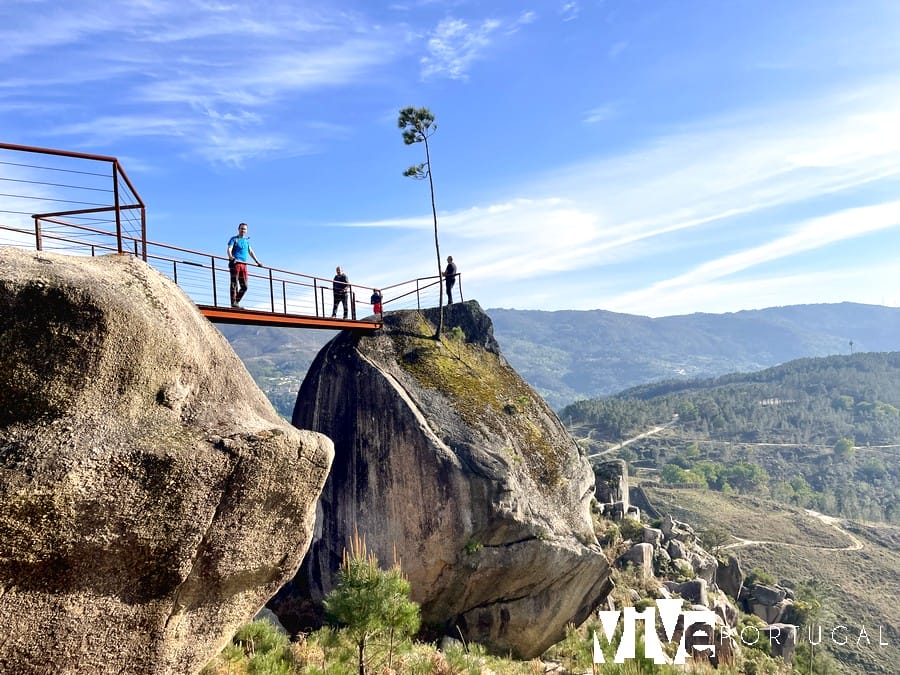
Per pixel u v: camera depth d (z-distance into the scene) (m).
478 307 25.73
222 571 5.61
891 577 95.44
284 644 11.76
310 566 20.81
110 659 5.04
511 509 18.80
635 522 41.09
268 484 5.66
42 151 6.71
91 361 4.88
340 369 21.95
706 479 170.88
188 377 5.61
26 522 4.36
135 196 8.20
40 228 9.09
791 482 181.50
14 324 4.66
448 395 21.44
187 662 5.68
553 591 19.59
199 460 5.13
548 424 22.67
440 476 19.22
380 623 10.56
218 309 15.91
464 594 19.16
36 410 4.70
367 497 20.06
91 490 4.61
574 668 16.11
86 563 4.74
